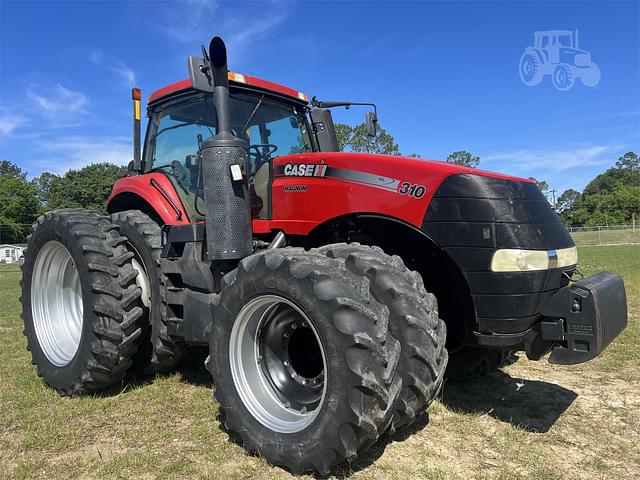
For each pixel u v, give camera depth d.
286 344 3.00
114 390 3.92
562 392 3.81
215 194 3.19
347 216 3.32
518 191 3.05
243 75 4.04
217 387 2.91
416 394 2.60
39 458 2.81
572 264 3.22
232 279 2.91
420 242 3.24
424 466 2.65
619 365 4.49
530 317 2.90
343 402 2.35
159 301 3.86
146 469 2.67
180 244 3.83
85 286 3.70
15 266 32.75
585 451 2.82
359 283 2.53
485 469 2.62
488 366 3.98
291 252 2.75
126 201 4.91
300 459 2.52
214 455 2.78
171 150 4.34
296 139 4.53
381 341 2.36
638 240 42.94
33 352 4.23
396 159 3.25
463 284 3.02
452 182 2.99
